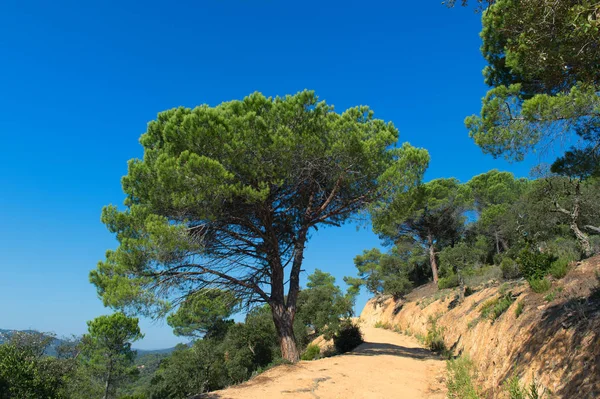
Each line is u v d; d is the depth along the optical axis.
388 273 42.28
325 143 14.66
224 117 13.98
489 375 9.34
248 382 11.02
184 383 27.59
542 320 8.20
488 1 6.06
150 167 13.88
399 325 36.00
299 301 33.50
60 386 10.13
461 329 17.44
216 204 13.06
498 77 11.81
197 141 13.26
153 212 13.80
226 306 16.33
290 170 14.12
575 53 5.84
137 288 12.45
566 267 10.62
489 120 8.64
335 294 29.64
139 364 60.62
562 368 6.17
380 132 15.45
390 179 14.76
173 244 12.21
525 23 6.01
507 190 38.22
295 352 14.91
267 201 14.83
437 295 30.66
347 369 12.72
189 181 12.55
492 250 37.03
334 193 15.82
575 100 7.24
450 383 10.18
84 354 41.22
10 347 9.43
